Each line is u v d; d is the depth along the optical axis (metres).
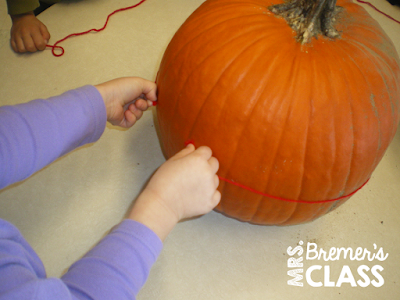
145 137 0.93
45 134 0.57
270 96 0.55
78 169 0.85
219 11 0.64
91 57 1.08
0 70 1.03
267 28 0.59
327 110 0.55
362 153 0.59
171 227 0.54
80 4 1.25
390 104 0.61
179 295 0.69
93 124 0.65
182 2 1.30
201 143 0.62
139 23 1.21
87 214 0.78
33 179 0.82
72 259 0.72
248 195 0.63
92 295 0.44
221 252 0.76
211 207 0.60
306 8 0.59
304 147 0.56
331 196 0.63
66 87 1.00
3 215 0.76
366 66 0.59
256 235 0.79
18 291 0.39
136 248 0.49
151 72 1.06
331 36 0.60
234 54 0.58
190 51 0.62
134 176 0.85
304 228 0.81
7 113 0.55
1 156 0.52
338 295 0.71
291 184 0.60
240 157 0.58
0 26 1.20
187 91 0.61
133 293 0.47
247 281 0.72
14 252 0.47
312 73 0.56
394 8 1.35
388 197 0.86
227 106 0.57
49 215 0.77
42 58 1.07
